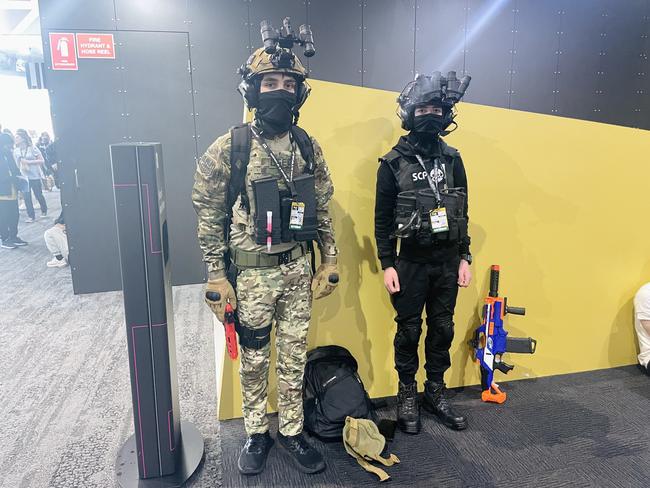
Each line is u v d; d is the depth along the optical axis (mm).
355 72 3889
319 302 2102
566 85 4316
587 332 2469
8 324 3221
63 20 3449
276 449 1860
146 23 3570
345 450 1853
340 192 2061
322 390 1923
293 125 1604
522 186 2264
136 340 1548
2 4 6117
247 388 1735
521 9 4074
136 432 1620
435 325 1986
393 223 1905
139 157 1436
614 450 1856
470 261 1968
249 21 3701
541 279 2367
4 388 2373
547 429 1990
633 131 2357
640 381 2385
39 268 4605
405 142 1850
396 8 3844
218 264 1577
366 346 2193
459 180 1913
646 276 2502
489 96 4172
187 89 3742
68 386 2395
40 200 7281
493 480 1696
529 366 2416
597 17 4242
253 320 1617
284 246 1606
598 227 2395
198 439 1882
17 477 1727
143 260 1499
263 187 1491
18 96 9570
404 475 1721
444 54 4012
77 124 3619
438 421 2049
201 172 1507
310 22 3750
